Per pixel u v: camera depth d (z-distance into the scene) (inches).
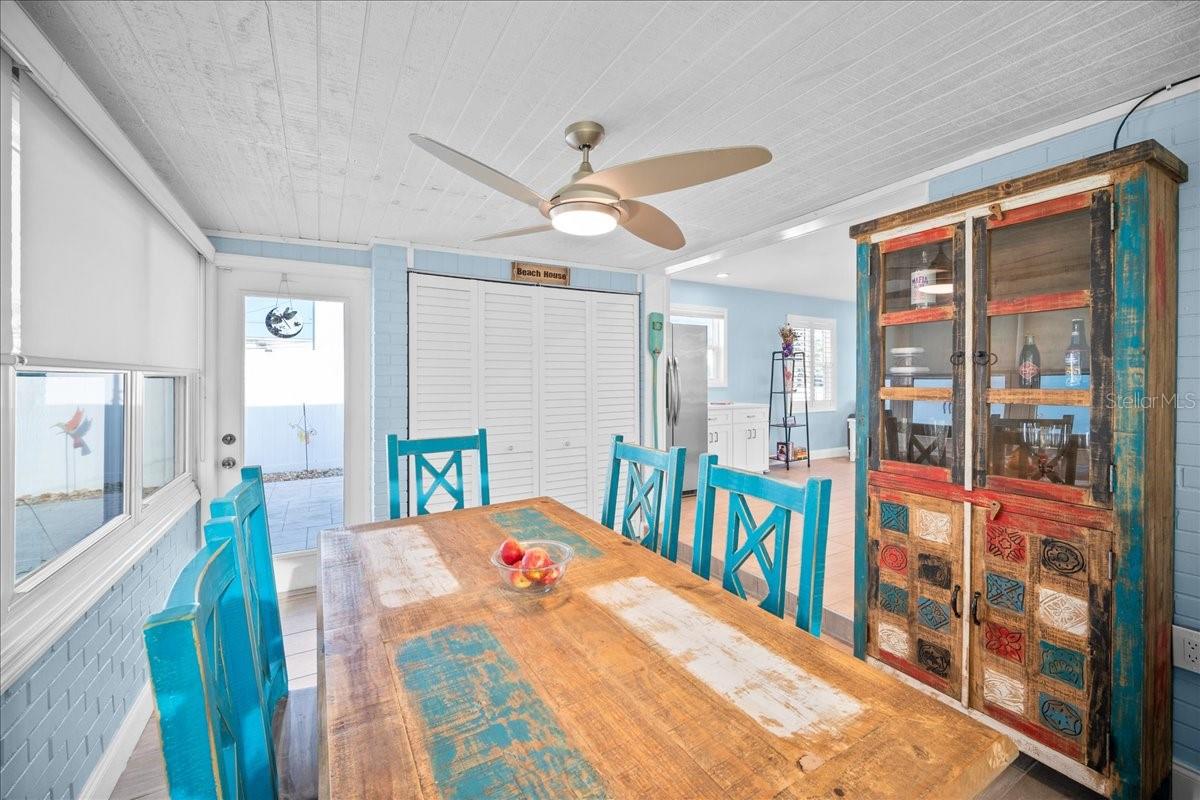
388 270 136.2
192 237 105.5
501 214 114.8
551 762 30.5
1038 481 66.7
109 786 66.7
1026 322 69.6
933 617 77.5
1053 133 78.2
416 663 41.3
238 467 126.4
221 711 32.4
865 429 87.0
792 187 102.4
